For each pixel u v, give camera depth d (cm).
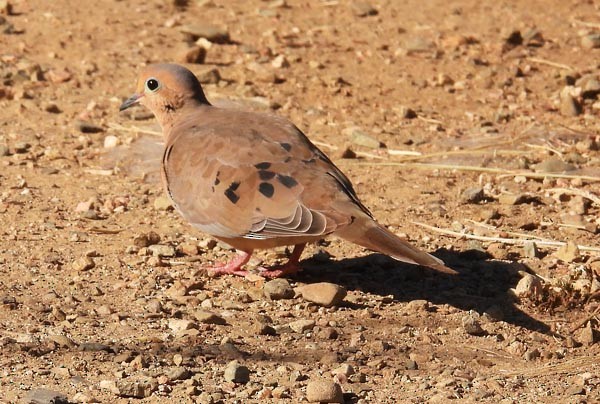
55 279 1133
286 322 1052
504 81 1834
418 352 1002
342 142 1581
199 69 1825
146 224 1296
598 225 1305
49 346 970
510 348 1009
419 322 1064
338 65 1889
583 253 1229
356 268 1187
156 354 968
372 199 1384
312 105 1719
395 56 1941
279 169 1060
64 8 2100
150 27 2025
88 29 1994
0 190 1374
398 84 1817
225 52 1927
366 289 1138
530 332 1055
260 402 887
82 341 990
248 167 1067
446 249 1242
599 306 1104
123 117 1653
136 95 1250
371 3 2228
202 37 1962
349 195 1052
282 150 1080
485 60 1936
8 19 2020
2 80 1747
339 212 1019
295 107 1703
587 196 1377
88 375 927
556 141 1591
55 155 1497
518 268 1189
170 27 2031
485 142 1591
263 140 1094
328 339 1019
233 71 1838
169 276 1151
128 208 1342
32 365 941
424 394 912
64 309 1059
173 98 1223
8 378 913
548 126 1650
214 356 969
